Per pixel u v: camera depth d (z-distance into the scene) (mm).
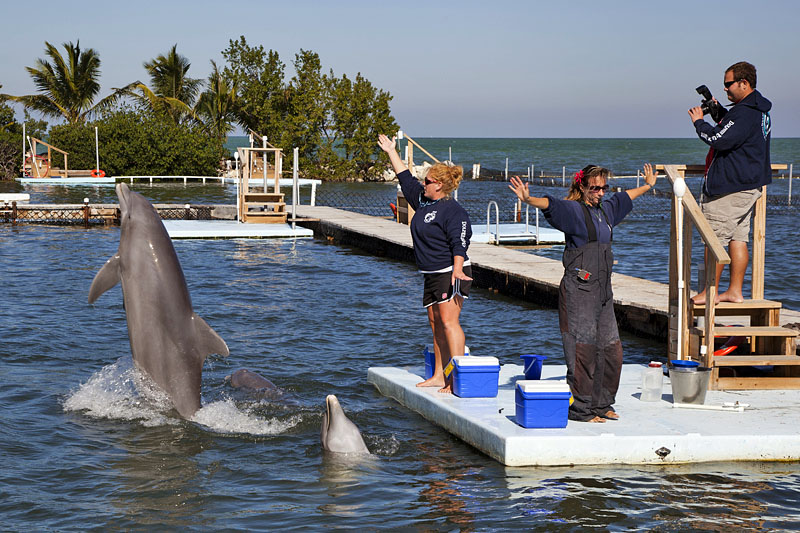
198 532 5547
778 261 21391
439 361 8609
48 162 55625
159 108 62281
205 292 15930
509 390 8477
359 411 8383
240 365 10203
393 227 26234
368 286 17297
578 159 131125
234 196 45688
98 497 6098
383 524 5703
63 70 60031
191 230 26500
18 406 8188
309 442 7402
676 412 7625
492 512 5906
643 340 12789
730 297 9031
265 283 17344
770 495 6230
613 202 7168
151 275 7512
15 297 14648
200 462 6848
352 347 11438
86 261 19969
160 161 59469
